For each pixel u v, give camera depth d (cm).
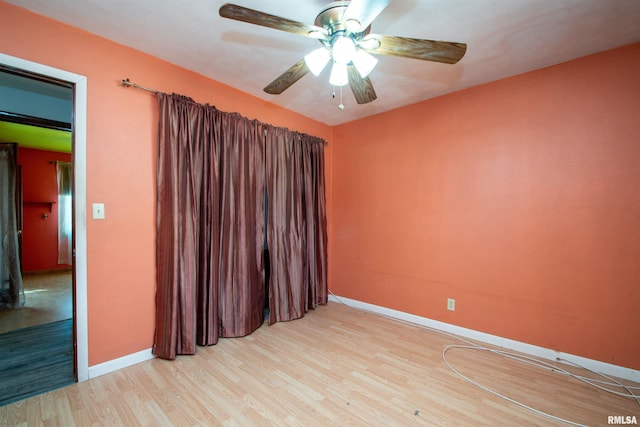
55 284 467
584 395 189
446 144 289
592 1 162
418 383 201
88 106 197
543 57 222
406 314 317
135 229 219
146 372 209
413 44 149
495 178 260
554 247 233
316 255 359
